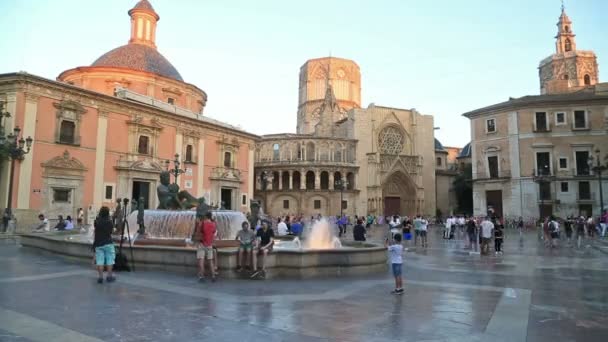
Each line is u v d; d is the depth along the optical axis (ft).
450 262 61.77
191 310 28.22
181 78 179.73
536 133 172.04
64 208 113.60
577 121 168.96
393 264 36.58
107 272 40.22
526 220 169.17
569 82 240.12
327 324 25.43
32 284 36.32
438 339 22.79
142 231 62.13
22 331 22.43
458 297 34.86
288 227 103.14
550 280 44.75
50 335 21.86
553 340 23.03
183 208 71.87
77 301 30.09
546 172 169.48
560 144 169.07
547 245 94.89
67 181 114.62
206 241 40.11
